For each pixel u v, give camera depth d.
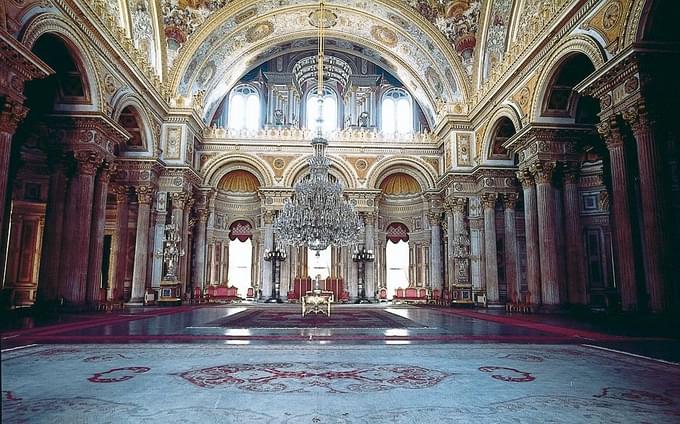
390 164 27.50
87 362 5.72
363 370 5.27
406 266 30.36
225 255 28.45
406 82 28.72
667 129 10.99
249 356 6.23
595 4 12.60
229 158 26.83
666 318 10.09
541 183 15.96
